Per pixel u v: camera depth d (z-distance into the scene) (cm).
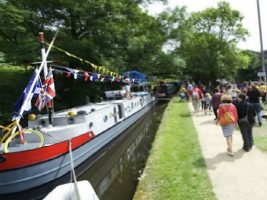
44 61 1120
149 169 938
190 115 2117
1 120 1909
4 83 2436
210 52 5353
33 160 916
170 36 3875
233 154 1045
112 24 2489
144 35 3512
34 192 934
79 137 1145
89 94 2873
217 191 747
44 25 2316
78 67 2486
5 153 880
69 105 2669
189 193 740
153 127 2220
